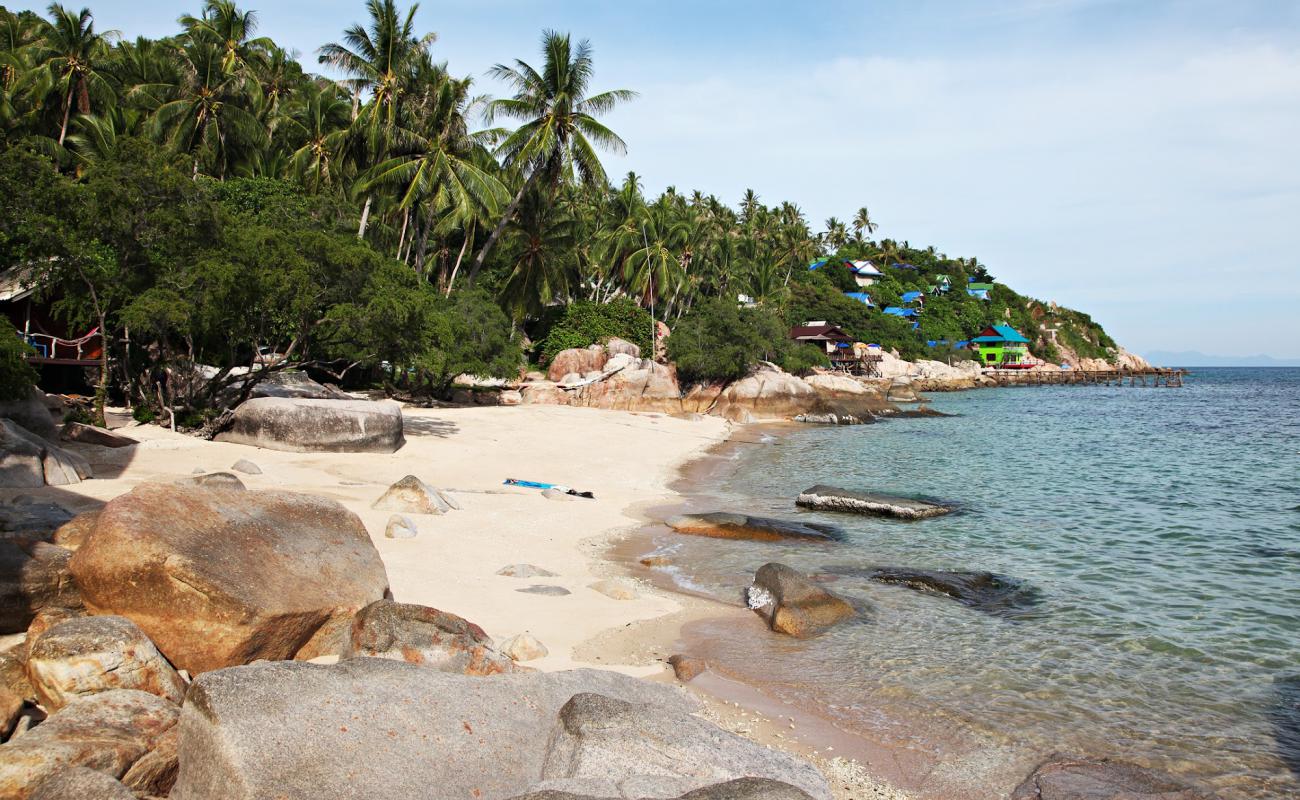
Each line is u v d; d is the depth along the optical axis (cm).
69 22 4059
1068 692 870
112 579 674
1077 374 11200
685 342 5316
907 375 9169
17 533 840
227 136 4350
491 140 4709
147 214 2042
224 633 672
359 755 487
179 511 735
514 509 1695
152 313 1895
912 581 1293
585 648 936
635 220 6384
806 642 1007
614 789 487
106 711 532
